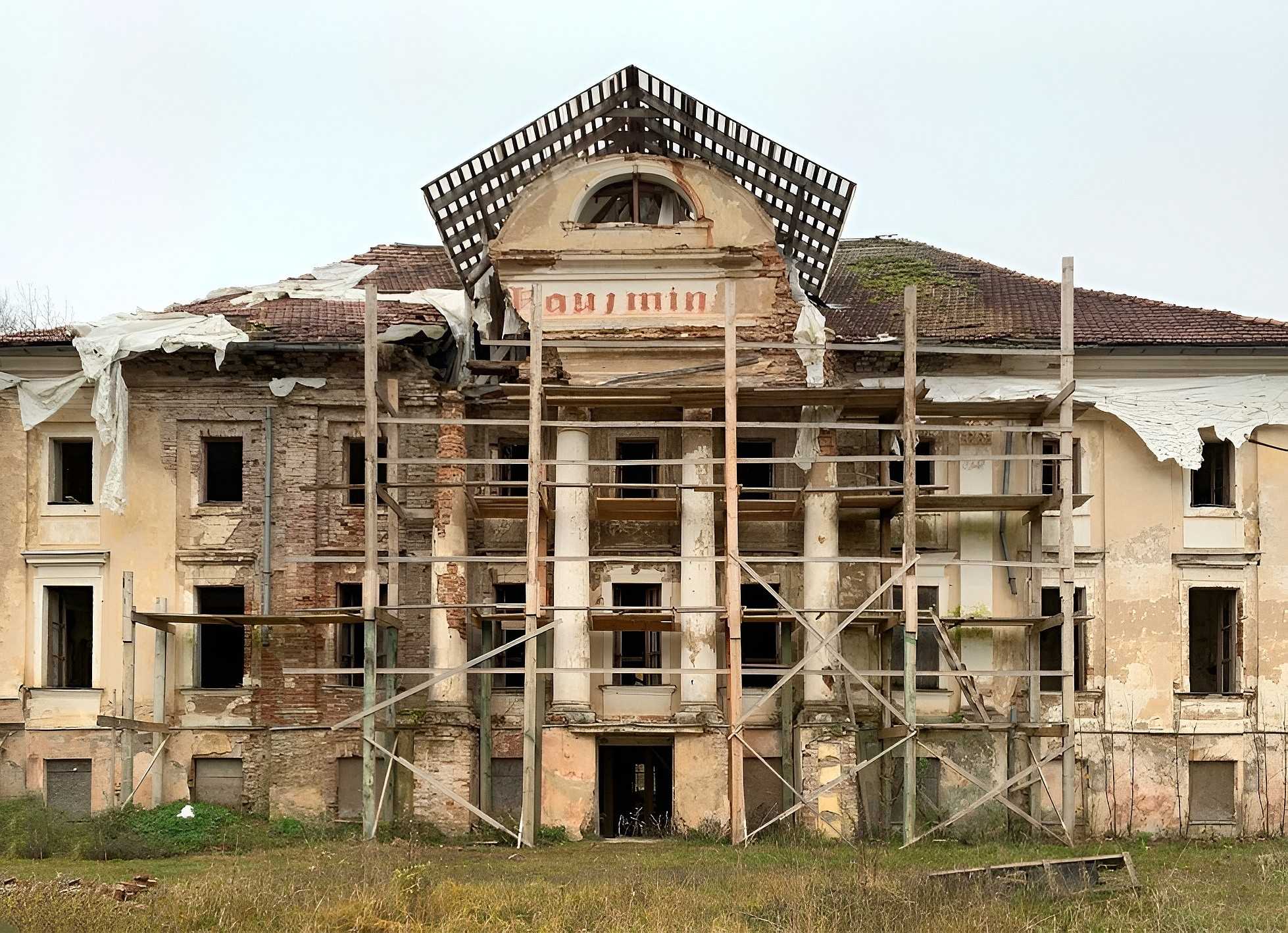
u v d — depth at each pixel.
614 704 30.72
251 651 31.11
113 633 31.23
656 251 29.94
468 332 31.56
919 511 30.69
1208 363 31.80
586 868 23.70
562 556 29.64
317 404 31.61
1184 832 30.92
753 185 30.30
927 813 30.33
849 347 28.06
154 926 18.17
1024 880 20.44
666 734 30.06
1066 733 28.12
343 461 31.75
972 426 30.41
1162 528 31.86
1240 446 31.81
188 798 30.56
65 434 31.89
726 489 27.45
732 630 27.05
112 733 30.75
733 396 27.52
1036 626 30.08
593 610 28.62
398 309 32.28
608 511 30.47
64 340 31.02
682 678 29.98
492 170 30.09
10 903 18.88
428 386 31.75
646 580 31.39
